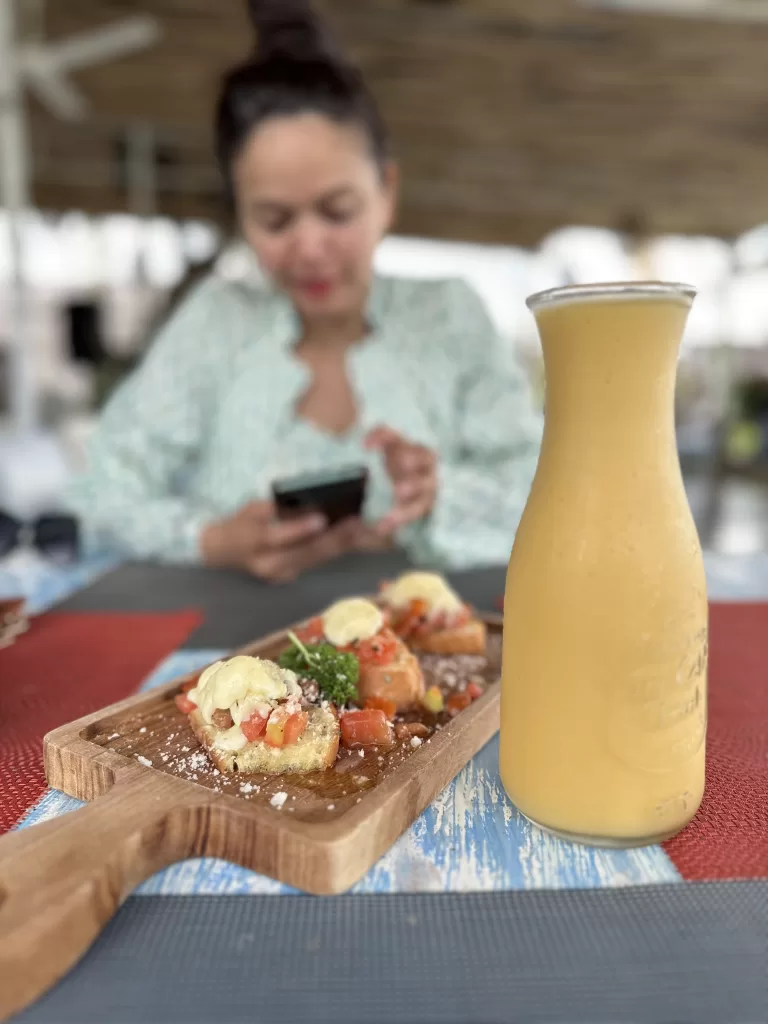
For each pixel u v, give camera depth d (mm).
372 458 2650
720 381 8070
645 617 681
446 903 659
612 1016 530
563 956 591
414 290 2900
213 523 2205
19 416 4098
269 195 2146
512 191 6684
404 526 2363
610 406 691
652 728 701
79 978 567
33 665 1298
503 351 2859
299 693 924
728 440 8266
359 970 574
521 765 754
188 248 6312
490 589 1816
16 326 4055
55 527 2244
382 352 2701
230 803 734
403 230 7195
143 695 1012
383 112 5379
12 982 534
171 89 5105
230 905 659
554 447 730
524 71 4945
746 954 595
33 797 850
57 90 3773
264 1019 525
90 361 6367
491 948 600
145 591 1817
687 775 734
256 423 2604
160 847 704
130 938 613
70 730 908
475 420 2750
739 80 5102
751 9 4148
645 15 4453
